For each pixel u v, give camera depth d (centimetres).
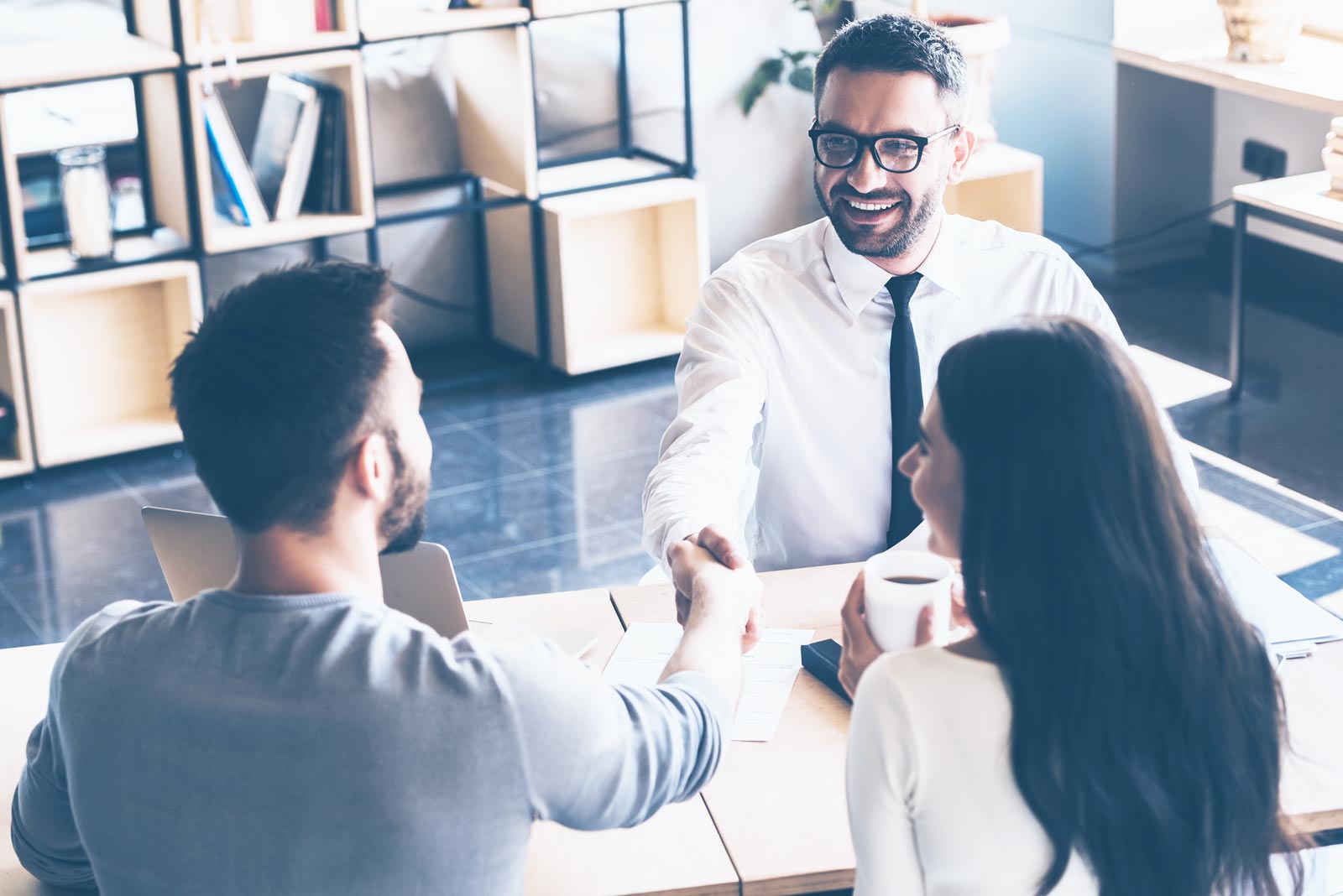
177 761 112
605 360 468
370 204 430
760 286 214
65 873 144
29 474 411
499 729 111
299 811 109
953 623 149
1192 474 183
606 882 144
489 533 376
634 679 176
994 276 218
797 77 514
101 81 407
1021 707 111
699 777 127
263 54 399
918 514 215
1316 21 461
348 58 412
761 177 529
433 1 427
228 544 164
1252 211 504
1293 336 466
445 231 484
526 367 481
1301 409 418
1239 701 113
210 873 112
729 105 514
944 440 115
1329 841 149
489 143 461
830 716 169
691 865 146
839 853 147
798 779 158
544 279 462
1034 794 111
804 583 199
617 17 480
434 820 110
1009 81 543
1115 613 108
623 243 486
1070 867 114
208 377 113
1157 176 518
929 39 198
